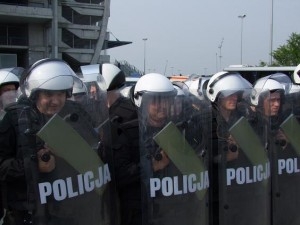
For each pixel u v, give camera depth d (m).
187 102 2.73
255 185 2.90
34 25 38.03
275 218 3.17
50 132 2.33
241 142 2.87
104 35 42.22
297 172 3.25
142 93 2.68
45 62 2.44
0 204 2.90
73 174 2.37
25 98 2.39
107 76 3.69
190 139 2.71
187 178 2.65
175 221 2.63
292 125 3.24
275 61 28.38
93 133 2.49
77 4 40.12
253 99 2.95
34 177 2.35
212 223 2.90
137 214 2.87
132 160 2.88
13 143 2.70
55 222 2.34
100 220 2.48
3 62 31.27
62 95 2.36
